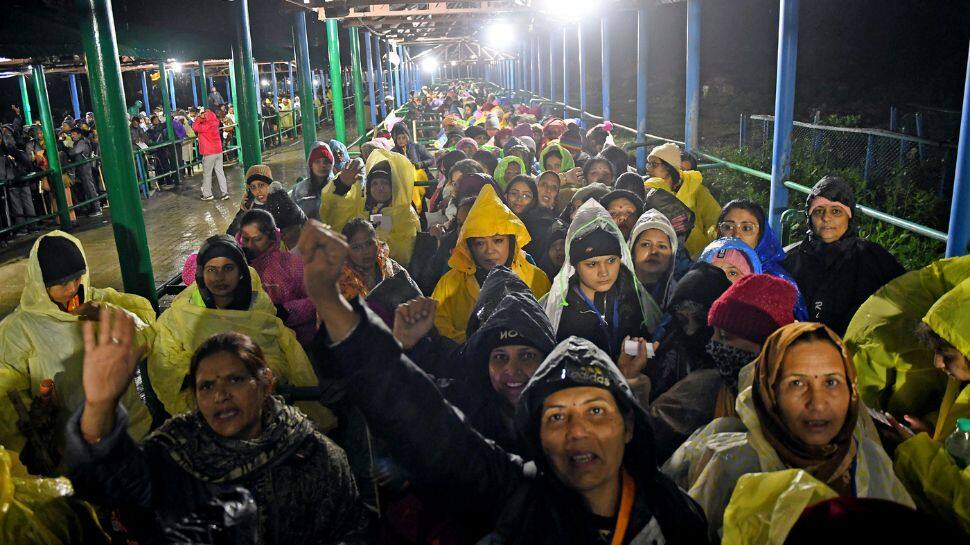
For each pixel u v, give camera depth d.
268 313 3.43
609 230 3.21
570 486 1.66
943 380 2.64
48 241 3.02
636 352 2.79
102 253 10.08
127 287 3.91
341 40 15.92
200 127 14.01
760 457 1.96
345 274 3.72
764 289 2.42
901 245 6.45
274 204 4.91
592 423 1.64
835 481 1.91
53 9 4.74
